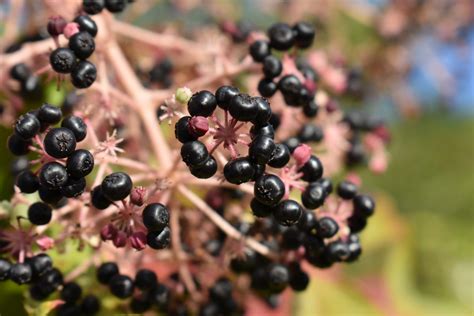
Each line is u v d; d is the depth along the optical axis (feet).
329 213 0.71
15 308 0.74
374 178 2.12
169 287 0.77
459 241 1.45
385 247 1.15
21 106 0.80
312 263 0.72
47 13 0.81
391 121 1.53
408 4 1.23
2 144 0.78
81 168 0.64
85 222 0.69
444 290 1.40
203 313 0.78
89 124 0.70
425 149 2.22
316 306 1.00
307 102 0.75
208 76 0.80
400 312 1.12
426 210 2.17
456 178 2.19
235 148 0.66
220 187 0.77
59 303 0.72
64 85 0.79
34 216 0.68
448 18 1.28
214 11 1.07
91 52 0.70
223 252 0.75
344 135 0.87
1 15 0.86
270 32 0.75
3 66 0.78
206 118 0.64
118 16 0.93
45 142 0.64
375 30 1.23
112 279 0.72
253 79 0.82
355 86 0.93
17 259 0.70
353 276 1.14
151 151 0.83
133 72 0.84
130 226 0.66
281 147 0.66
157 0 0.97
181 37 0.94
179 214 0.76
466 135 2.22
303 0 1.18
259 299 0.87
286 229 0.71
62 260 0.75
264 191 0.65
